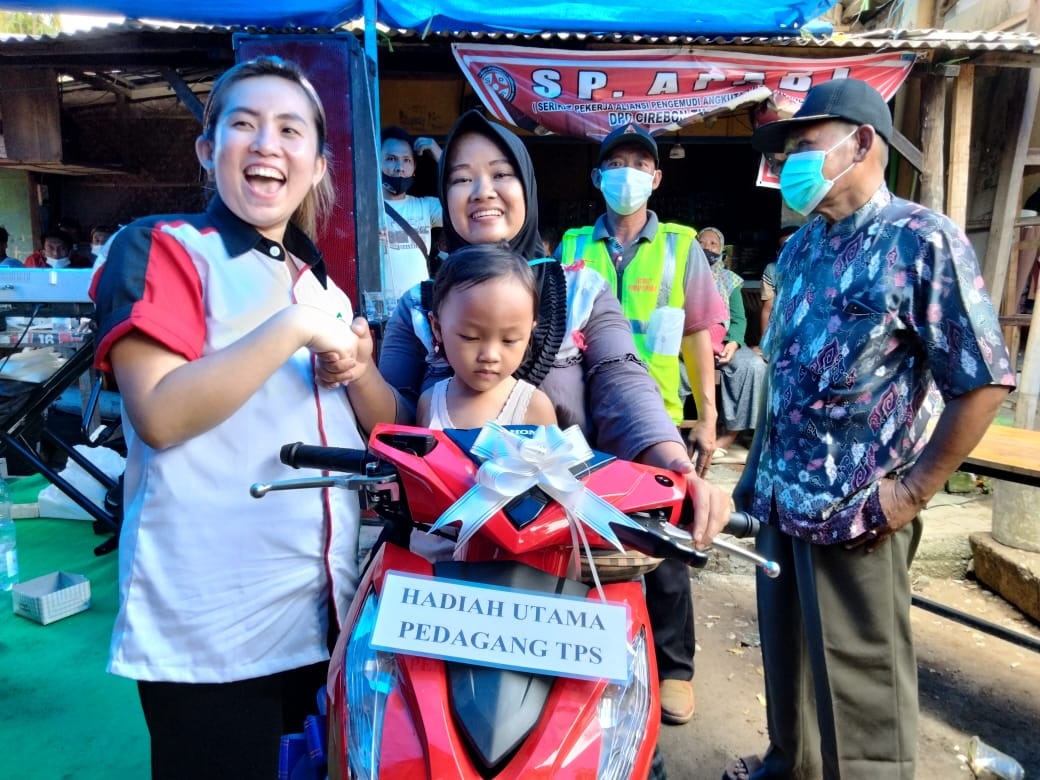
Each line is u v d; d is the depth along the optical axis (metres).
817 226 2.05
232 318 1.37
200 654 1.41
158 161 8.62
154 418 1.25
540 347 1.60
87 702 2.68
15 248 8.66
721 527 1.18
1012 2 6.40
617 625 1.00
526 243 1.84
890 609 1.92
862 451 1.86
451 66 5.59
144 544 1.38
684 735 2.72
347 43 3.58
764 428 2.25
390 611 1.02
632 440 1.46
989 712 2.89
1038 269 5.80
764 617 2.18
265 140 1.37
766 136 2.05
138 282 1.28
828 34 5.01
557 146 8.20
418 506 1.16
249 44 3.61
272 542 1.43
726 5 4.74
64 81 7.73
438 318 1.45
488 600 1.02
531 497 1.08
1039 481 2.37
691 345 3.09
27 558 3.90
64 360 4.29
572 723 0.95
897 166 6.54
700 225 8.35
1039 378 4.71
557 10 4.76
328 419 1.50
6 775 2.31
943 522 4.25
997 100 6.06
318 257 1.62
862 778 1.96
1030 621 3.55
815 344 1.92
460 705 0.95
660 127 5.21
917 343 1.84
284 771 1.36
